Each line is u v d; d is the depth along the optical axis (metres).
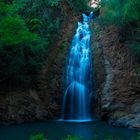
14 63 19.45
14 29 16.45
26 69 20.52
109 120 18.59
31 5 24.45
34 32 22.61
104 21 24.39
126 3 20.00
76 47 23.91
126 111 18.36
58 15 25.31
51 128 16.84
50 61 22.34
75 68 22.84
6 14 17.05
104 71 21.31
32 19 23.22
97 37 24.16
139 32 19.91
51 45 23.12
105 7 25.28
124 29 21.53
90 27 26.02
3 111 18.45
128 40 21.12
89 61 22.58
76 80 22.33
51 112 20.53
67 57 23.19
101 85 20.81
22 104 19.33
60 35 24.39
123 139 13.82
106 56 22.00
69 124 18.28
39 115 19.69
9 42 16.19
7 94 19.33
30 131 15.91
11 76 19.78
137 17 19.56
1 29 15.55
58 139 13.84
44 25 23.58
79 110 21.05
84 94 21.39
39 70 21.30
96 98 20.64
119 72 20.33
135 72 19.47
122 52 21.22
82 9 29.27
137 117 17.47
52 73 21.92
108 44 22.69
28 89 20.31
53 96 21.06
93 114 20.47
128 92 19.02
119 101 19.06
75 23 26.42
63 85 21.77
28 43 19.33
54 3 25.27
